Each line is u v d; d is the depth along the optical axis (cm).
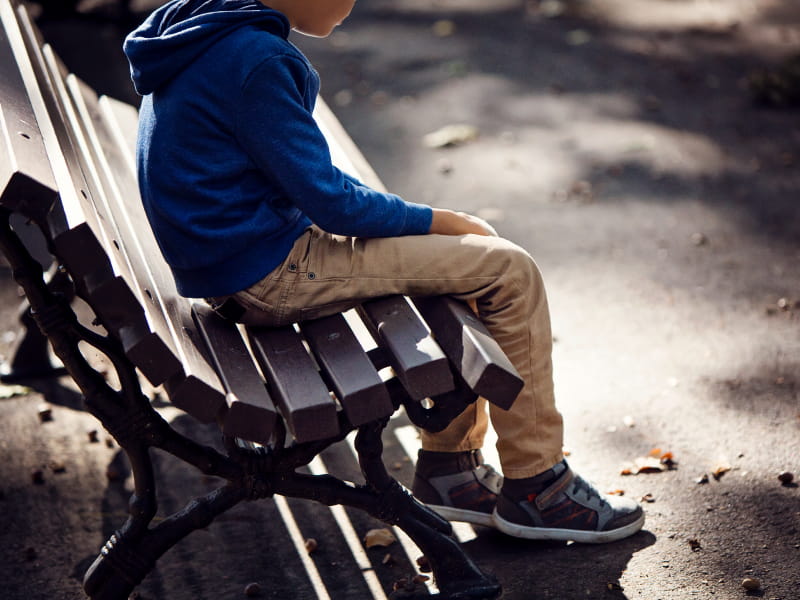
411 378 198
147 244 251
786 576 234
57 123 246
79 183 212
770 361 344
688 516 262
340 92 674
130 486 296
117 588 216
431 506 261
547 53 731
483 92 657
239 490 217
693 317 379
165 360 185
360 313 237
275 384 202
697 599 228
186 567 256
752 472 281
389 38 789
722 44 733
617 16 818
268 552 261
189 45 201
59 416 336
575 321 382
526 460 242
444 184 520
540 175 527
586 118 605
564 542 254
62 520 279
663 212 476
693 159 538
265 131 198
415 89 671
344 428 215
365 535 266
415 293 224
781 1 841
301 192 202
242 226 206
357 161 312
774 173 514
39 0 523
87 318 373
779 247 434
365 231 214
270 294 216
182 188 204
